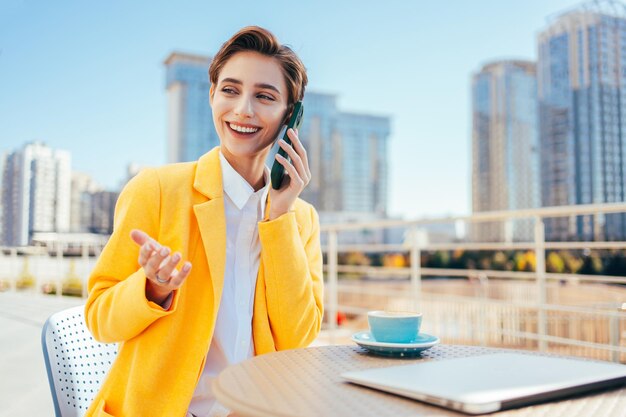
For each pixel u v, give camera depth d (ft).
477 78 180.24
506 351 3.39
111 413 3.41
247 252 4.01
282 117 4.03
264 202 4.12
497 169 173.37
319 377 2.67
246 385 2.50
